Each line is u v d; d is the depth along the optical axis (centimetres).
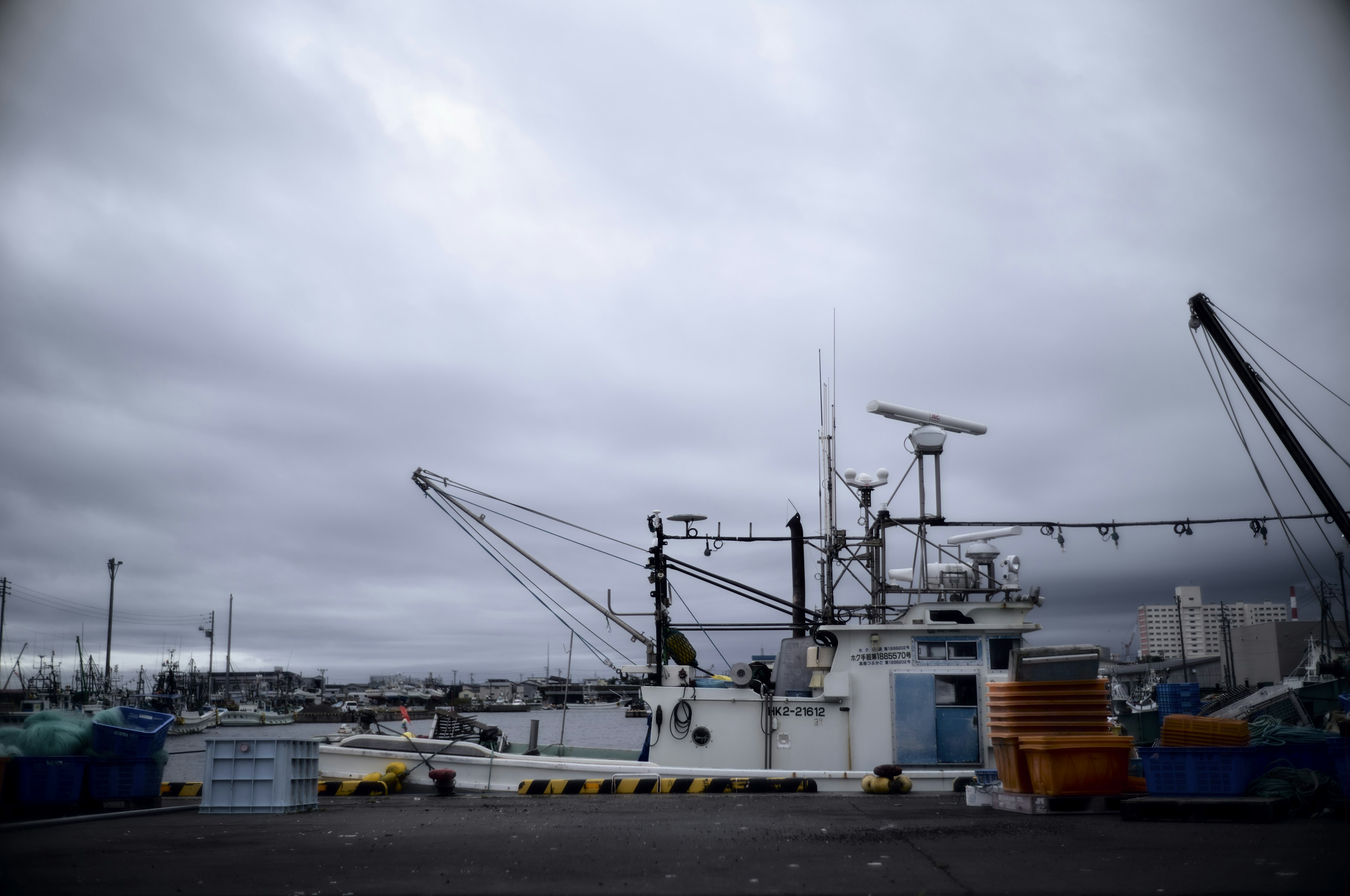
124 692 11769
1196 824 1029
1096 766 1162
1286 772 1127
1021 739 1199
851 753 1708
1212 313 1983
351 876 749
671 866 785
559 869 774
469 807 1369
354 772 1767
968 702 1711
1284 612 17750
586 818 1178
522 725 8300
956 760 1686
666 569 1892
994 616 1753
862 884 695
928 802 1375
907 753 1689
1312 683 3012
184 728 9875
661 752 1741
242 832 1052
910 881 707
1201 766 1145
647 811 1276
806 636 1973
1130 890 658
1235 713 3089
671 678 1825
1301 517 1911
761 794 1566
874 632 1741
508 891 678
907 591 1800
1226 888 661
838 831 1011
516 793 1686
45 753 1233
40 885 716
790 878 722
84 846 943
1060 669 1221
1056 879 706
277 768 1286
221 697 17062
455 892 679
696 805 1367
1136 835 944
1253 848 844
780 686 1892
